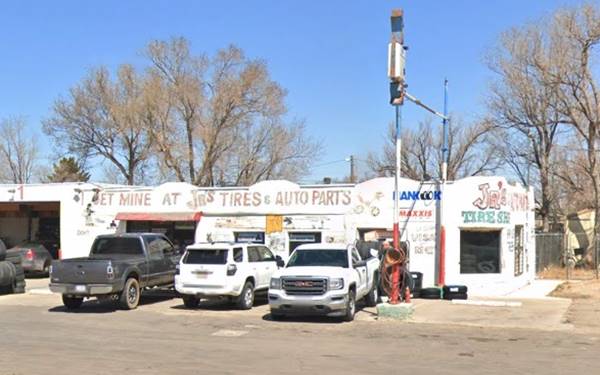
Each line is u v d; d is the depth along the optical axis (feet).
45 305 65.51
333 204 83.35
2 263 74.59
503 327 50.55
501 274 78.79
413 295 71.00
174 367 33.14
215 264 60.18
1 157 217.15
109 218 95.81
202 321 53.21
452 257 77.05
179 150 161.79
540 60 122.93
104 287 58.90
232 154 167.22
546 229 144.66
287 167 171.32
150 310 60.95
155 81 161.68
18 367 32.83
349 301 53.42
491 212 78.69
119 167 181.37
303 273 52.95
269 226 86.33
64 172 221.87
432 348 40.37
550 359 36.63
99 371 31.91
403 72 55.06
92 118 181.06
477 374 32.12
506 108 139.54
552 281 92.84
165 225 93.56
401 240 78.89
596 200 118.83
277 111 167.32
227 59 164.14
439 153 186.29
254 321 53.26
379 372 32.45
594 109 117.29
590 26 114.83
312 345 41.22
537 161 147.95
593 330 49.16
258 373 31.89
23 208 118.21
